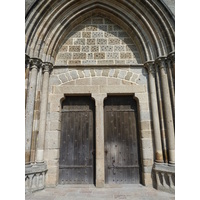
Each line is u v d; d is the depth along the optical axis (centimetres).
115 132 557
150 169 506
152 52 568
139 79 573
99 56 599
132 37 614
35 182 458
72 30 626
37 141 497
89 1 601
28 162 457
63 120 564
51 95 554
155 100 536
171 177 455
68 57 596
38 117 509
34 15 533
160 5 542
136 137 554
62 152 543
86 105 576
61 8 576
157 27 558
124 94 571
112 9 606
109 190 469
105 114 571
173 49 511
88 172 531
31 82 506
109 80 570
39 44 539
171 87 506
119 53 604
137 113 572
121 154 543
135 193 446
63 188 484
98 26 628
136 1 569
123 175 530
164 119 512
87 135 552
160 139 506
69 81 568
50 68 561
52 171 500
